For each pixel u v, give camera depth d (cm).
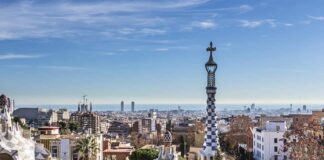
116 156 15800
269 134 17612
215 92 5209
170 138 4925
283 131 17600
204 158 5153
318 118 18900
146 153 13738
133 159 13875
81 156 12019
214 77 5219
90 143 12519
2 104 4319
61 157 11675
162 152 4912
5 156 4088
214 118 5212
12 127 4284
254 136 19475
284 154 17050
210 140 5191
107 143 16438
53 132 12725
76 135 13025
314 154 12144
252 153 19762
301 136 14312
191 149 17525
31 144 4478
